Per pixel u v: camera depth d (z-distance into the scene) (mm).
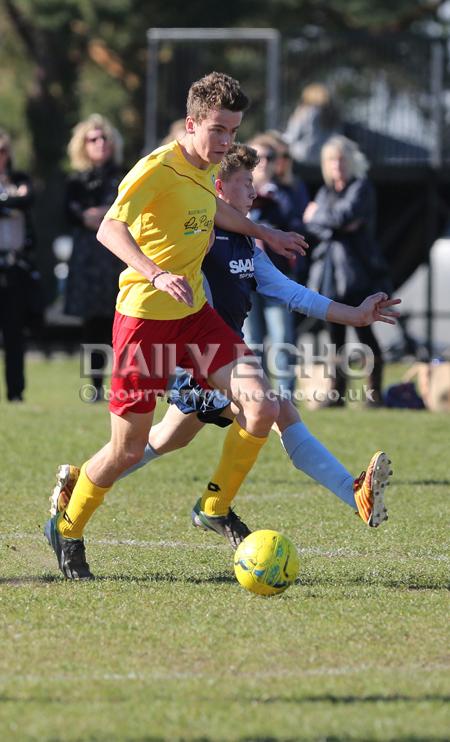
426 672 17078
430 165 64688
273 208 42312
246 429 22188
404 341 70500
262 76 77938
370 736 14648
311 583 22031
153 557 24031
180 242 21234
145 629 18953
